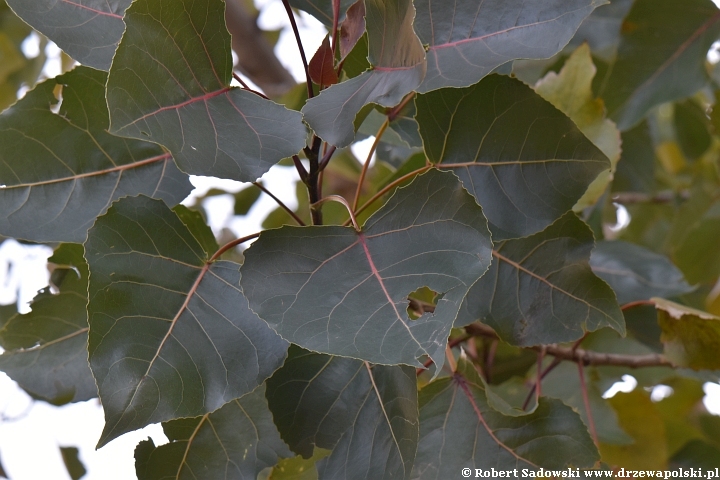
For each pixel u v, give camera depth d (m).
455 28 0.99
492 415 1.08
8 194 1.05
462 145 1.04
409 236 0.98
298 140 0.99
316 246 0.98
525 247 1.10
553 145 1.03
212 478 1.06
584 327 1.09
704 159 1.73
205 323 1.01
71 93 1.06
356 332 0.96
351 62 1.07
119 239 1.00
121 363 0.99
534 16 0.98
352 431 1.05
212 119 0.99
